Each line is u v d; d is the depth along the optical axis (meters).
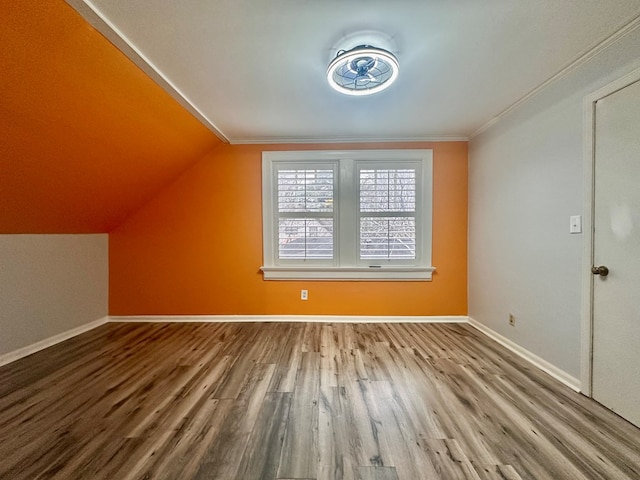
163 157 2.82
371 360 2.33
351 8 1.38
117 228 3.37
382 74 1.90
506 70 1.92
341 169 3.32
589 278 1.78
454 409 1.68
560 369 2.01
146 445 1.40
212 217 3.37
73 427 1.53
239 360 2.34
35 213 2.30
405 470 1.26
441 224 3.32
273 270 3.34
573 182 1.90
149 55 1.73
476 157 3.11
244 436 1.46
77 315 2.98
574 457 1.32
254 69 1.89
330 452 1.36
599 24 1.49
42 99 1.59
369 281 3.35
